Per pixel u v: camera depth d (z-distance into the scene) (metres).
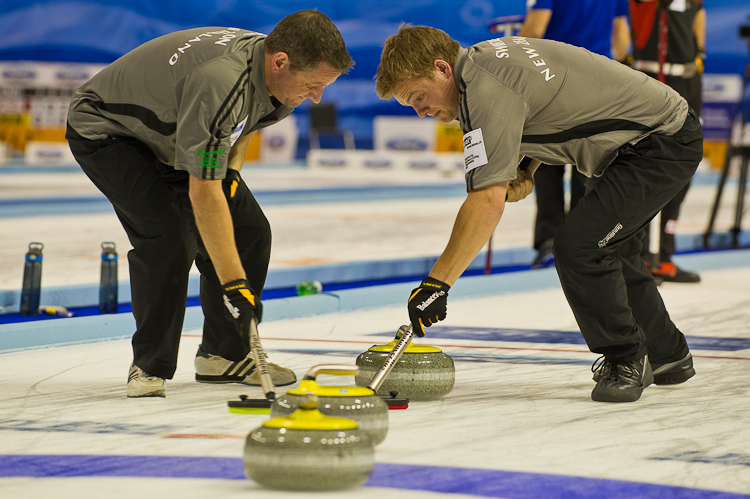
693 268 25.94
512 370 12.23
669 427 8.94
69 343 14.15
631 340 10.30
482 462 7.47
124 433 8.47
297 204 43.84
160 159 10.45
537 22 20.70
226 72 9.12
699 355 13.51
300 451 6.39
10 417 9.14
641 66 21.73
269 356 12.99
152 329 10.21
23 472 7.07
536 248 23.36
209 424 8.87
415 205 44.19
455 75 9.66
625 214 9.98
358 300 18.83
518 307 18.88
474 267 24.55
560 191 22.86
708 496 6.63
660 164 9.95
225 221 9.08
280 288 20.36
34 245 15.42
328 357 12.95
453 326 16.30
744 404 10.17
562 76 9.67
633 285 10.96
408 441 8.20
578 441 8.29
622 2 22.42
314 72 9.15
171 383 11.26
